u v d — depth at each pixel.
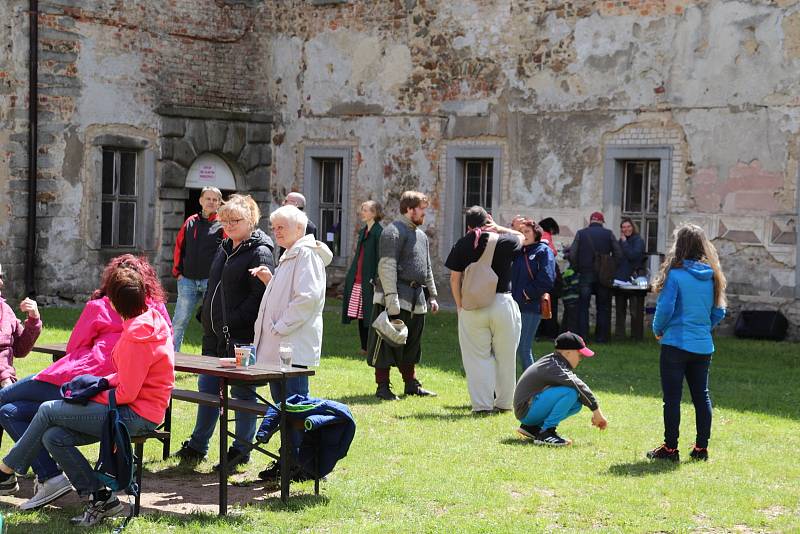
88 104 19.58
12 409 6.84
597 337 16.23
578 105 18.83
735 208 17.33
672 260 8.28
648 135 18.12
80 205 19.59
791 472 7.99
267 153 22.38
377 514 6.67
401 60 20.75
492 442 8.81
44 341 13.71
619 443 8.86
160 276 20.91
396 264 10.64
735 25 17.22
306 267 7.60
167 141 20.80
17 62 18.69
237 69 22.08
